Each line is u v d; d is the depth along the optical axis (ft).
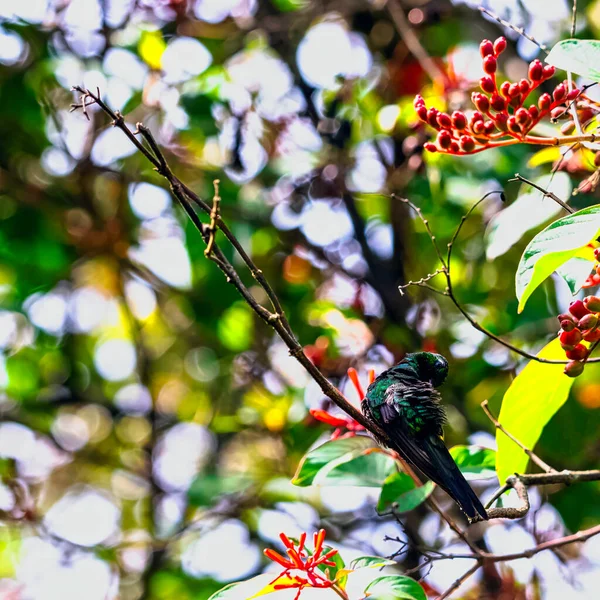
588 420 20.99
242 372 25.89
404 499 14.46
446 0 24.36
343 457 15.48
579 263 11.41
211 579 24.04
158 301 29.45
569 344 11.27
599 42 11.96
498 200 22.45
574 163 16.22
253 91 25.38
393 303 24.48
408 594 12.26
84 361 29.48
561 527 21.25
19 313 27.02
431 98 20.84
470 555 13.82
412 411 15.51
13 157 26.66
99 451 29.40
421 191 22.47
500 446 14.26
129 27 25.67
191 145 26.02
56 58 25.59
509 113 12.57
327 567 12.66
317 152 24.97
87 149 26.18
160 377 29.63
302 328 24.90
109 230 27.02
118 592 25.80
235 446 27.81
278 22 26.35
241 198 24.66
